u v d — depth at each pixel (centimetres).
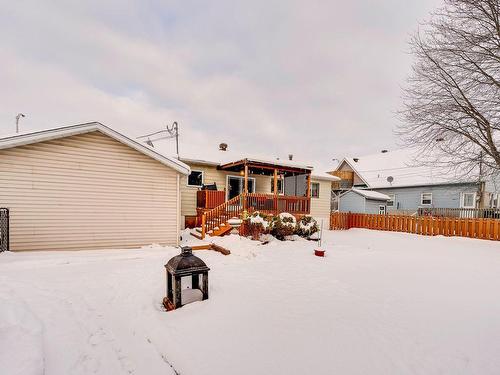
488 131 1004
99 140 813
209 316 344
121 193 847
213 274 537
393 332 310
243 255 720
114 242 834
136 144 844
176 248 843
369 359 254
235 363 245
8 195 694
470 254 827
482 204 1689
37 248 727
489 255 811
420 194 2122
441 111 1069
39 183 732
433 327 323
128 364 251
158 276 507
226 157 1474
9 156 695
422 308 384
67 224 767
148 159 890
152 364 251
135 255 692
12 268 532
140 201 876
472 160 1063
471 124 1034
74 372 235
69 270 536
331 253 810
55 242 750
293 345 278
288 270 593
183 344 279
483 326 327
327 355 260
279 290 455
